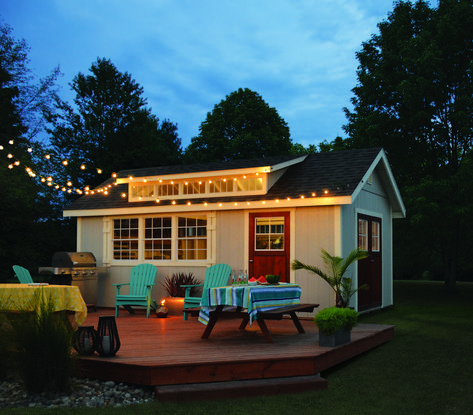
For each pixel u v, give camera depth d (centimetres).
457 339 833
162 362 525
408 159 1659
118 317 1002
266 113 2688
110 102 2441
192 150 2803
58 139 2358
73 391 506
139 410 453
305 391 532
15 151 1925
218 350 605
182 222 1120
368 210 1128
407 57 1603
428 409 473
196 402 485
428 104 1598
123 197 1241
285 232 1003
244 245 1043
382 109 1730
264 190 1038
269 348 620
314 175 1056
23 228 1983
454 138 1631
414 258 1758
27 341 489
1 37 2091
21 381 527
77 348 560
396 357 700
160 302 1129
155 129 2541
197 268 1092
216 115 2720
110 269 1195
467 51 1582
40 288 655
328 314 642
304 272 980
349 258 891
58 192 2148
